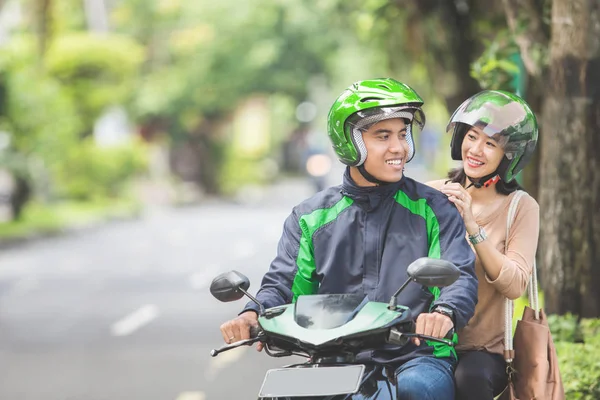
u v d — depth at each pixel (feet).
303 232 22.82
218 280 22.13
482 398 22.90
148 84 214.48
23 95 131.03
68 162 171.63
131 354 52.75
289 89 224.94
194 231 134.00
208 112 219.41
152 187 199.41
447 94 56.54
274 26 219.00
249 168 259.39
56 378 47.57
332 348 19.94
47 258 104.17
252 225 142.51
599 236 35.27
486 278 23.77
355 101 22.03
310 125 296.10
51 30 164.45
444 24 55.47
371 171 22.30
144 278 84.79
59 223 137.39
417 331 20.45
